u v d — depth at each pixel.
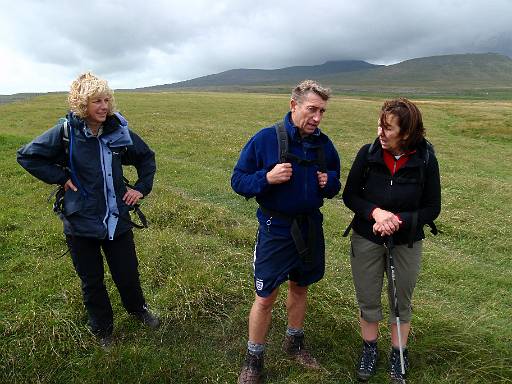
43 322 5.33
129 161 5.03
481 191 14.59
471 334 5.58
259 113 38.09
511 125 34.91
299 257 4.56
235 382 4.79
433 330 5.60
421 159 4.37
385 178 4.51
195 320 5.64
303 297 4.94
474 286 7.50
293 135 4.30
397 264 4.62
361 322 5.00
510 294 7.31
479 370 4.94
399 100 4.27
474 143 28.53
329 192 4.53
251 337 4.71
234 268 7.11
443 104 57.00
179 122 29.73
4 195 10.63
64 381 4.75
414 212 4.46
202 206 10.04
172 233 8.41
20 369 4.82
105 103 4.38
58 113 33.94
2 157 14.67
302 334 5.11
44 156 4.48
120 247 4.95
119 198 4.81
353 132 30.97
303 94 4.15
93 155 4.57
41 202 10.16
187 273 6.55
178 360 4.98
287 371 4.96
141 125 25.92
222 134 23.64
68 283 6.27
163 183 13.10
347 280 7.21
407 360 4.97
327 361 5.16
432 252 8.85
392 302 4.78
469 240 9.87
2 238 7.83
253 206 11.38
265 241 4.54
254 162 4.52
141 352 4.99
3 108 37.75
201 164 16.75
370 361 4.95
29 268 6.83
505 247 9.47
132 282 5.11
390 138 4.25
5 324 5.31
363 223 4.72
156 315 5.64
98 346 5.09
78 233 4.62
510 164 22.02
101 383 4.70
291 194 4.37
